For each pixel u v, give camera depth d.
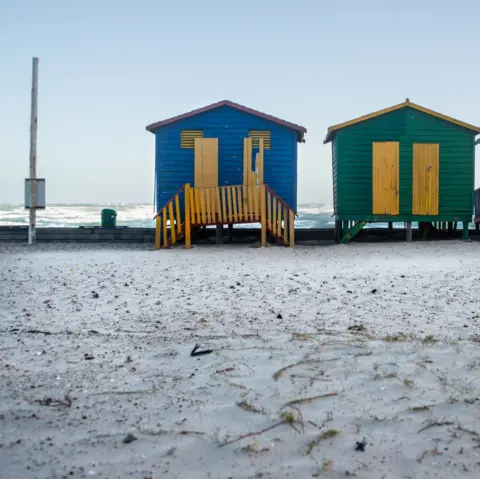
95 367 4.40
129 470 2.73
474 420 3.33
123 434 3.14
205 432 3.18
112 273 9.87
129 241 17.03
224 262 11.40
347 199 16.00
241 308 6.90
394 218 15.90
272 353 4.77
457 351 4.77
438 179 15.92
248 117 16.19
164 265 10.95
